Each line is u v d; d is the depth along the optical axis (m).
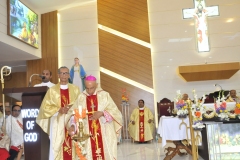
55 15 10.35
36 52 9.78
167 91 9.85
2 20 7.63
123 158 5.65
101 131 3.16
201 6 10.07
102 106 3.16
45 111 3.13
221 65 8.29
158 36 10.13
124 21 10.33
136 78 10.02
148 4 10.37
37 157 3.33
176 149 5.16
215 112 4.51
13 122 4.50
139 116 9.04
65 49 10.31
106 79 10.11
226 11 10.02
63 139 3.14
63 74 3.33
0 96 13.06
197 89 9.75
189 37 10.02
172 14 10.19
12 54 9.25
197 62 9.87
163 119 5.10
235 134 4.48
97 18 10.43
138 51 10.14
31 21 9.40
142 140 8.79
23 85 13.19
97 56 10.24
